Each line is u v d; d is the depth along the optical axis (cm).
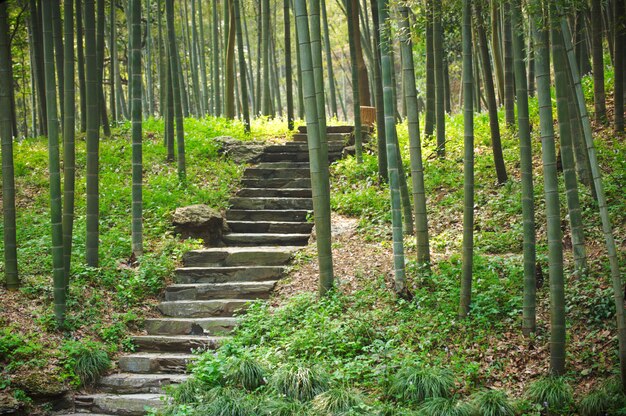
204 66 2211
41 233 1118
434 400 627
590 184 1028
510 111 1419
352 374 714
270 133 1647
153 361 796
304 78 891
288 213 1245
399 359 723
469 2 873
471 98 845
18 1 1605
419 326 793
